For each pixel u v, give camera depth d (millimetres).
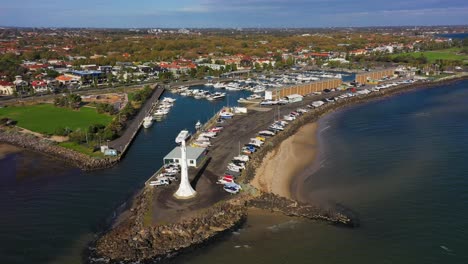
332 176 102125
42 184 100562
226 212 81250
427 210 82688
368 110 182875
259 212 82875
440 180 97125
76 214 84688
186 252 69625
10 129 145750
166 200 85375
